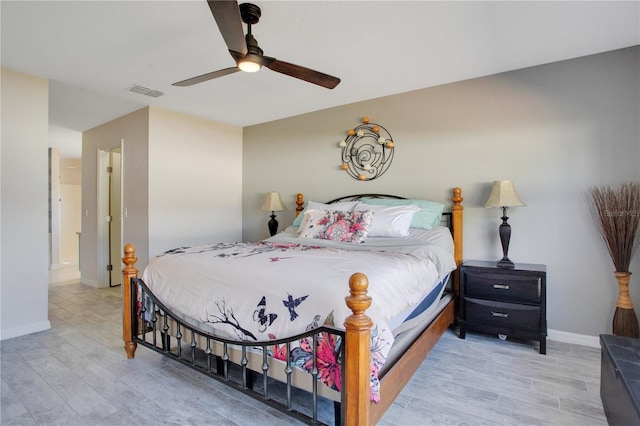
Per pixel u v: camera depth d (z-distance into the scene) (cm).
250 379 181
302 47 247
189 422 170
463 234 316
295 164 429
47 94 302
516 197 269
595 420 173
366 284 132
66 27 219
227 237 466
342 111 386
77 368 226
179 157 408
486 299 269
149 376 215
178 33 227
